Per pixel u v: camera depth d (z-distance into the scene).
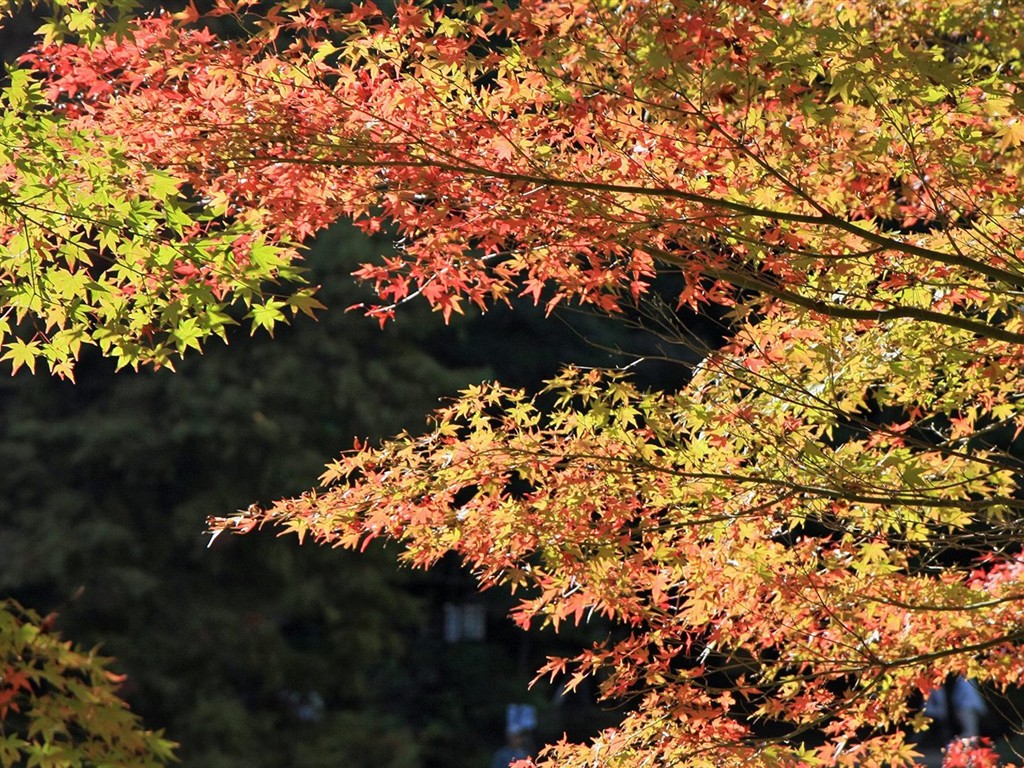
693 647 8.51
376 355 23.66
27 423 21.95
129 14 6.89
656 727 7.41
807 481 7.18
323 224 6.52
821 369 7.55
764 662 7.62
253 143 6.10
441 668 28.52
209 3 15.11
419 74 6.23
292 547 23.02
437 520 7.06
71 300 6.65
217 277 6.51
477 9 6.09
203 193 6.57
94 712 5.12
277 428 21.97
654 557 7.24
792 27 5.67
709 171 6.38
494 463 7.02
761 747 7.27
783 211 6.66
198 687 22.20
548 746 7.62
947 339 7.31
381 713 27.56
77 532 21.31
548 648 29.88
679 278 17.42
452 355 27.22
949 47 6.28
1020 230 6.86
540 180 6.10
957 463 7.78
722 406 7.25
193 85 6.12
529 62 6.17
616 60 6.00
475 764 26.88
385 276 6.81
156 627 22.00
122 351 6.70
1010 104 5.96
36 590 22.17
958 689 23.80
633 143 6.43
